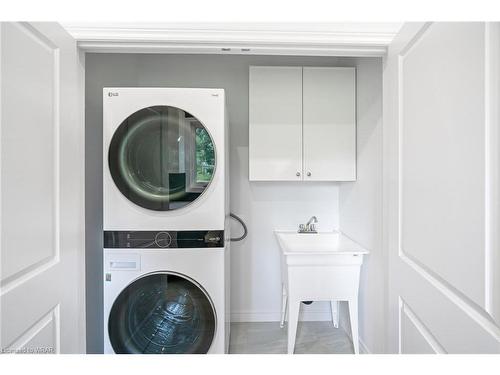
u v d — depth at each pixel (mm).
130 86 2652
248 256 2906
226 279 2129
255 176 2553
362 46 1353
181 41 1342
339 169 2551
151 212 1840
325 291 2150
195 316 1844
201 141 1856
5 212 796
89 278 2107
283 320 2742
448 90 823
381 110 2004
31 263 913
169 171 1841
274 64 2848
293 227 2914
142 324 1833
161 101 1847
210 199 1855
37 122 951
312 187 2924
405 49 1116
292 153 2557
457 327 794
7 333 809
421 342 999
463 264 757
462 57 758
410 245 1073
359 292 2387
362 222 2314
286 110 2557
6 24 803
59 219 1078
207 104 1861
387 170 1336
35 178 937
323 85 2559
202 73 2832
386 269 1372
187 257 1843
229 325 2586
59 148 1080
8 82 813
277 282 2914
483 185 683
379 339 1975
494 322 661
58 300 1069
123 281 1831
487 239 672
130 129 1832
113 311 1824
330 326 2805
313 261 2133
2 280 792
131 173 1834
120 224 1828
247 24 1329
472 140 720
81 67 1411
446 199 834
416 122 1023
